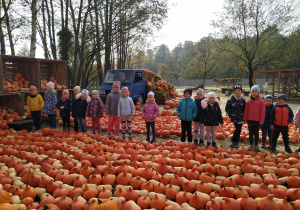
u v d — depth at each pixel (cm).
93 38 1681
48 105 786
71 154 521
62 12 1512
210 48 4200
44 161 449
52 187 367
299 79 2003
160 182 380
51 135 727
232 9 2578
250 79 2728
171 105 1471
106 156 503
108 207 269
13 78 1009
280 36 2666
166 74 8344
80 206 305
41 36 1623
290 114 588
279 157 514
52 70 1229
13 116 892
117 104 716
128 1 1612
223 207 310
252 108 604
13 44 1474
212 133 637
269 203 303
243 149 554
